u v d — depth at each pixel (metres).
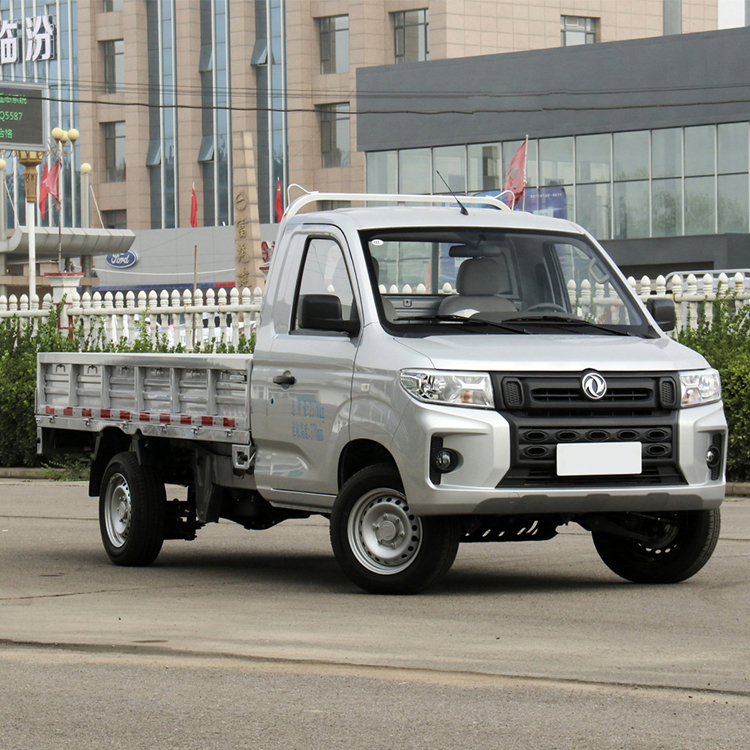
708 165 65.25
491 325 13.02
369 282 12.99
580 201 69.31
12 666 9.87
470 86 72.88
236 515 14.91
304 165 115.75
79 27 128.00
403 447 12.11
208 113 121.75
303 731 7.95
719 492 12.71
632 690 8.82
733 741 7.66
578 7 109.75
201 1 121.69
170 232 117.62
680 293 25.98
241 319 31.48
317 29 116.38
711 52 64.69
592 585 13.39
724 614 11.60
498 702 8.55
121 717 8.37
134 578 14.46
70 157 128.88
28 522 20.48
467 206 15.16
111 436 16.25
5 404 29.61
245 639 10.62
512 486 11.96
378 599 12.48
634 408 12.32
